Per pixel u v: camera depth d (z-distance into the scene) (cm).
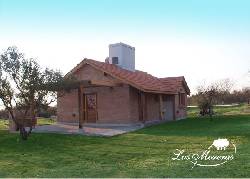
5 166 1284
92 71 2812
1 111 3484
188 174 1049
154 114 3234
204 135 1941
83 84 2355
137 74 3238
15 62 1836
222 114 3688
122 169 1169
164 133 2123
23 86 1862
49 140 1877
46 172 1167
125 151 1538
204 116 3553
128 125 2692
